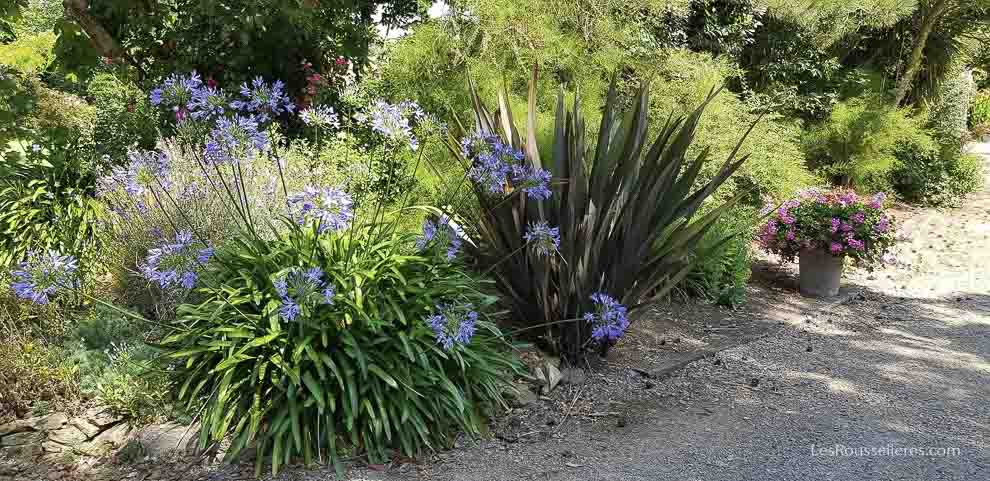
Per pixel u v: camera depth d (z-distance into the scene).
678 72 7.51
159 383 3.20
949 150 10.85
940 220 9.20
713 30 8.89
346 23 6.81
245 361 2.98
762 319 5.22
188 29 6.38
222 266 3.29
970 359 4.44
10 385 3.26
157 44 6.59
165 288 3.83
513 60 6.85
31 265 2.73
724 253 5.46
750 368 4.21
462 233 4.27
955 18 10.63
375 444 3.02
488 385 3.35
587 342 4.04
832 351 4.57
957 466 2.99
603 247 3.94
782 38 9.60
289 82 6.70
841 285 6.30
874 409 3.63
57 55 6.20
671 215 4.02
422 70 6.72
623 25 7.34
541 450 3.11
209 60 6.46
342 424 3.02
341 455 2.96
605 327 3.62
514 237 4.00
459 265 3.59
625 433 3.30
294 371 2.87
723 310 5.42
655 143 3.87
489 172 3.43
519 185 3.83
